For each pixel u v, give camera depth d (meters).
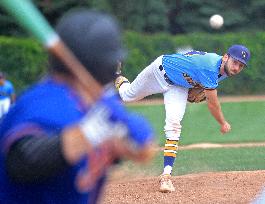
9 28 96.62
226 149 38.50
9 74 76.44
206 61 22.92
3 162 6.25
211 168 30.77
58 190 6.38
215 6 108.50
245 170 29.66
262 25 108.81
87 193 6.73
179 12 109.25
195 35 89.12
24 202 6.41
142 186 24.81
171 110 23.70
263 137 44.84
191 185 25.00
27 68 76.38
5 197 6.41
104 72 6.44
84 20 6.39
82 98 6.32
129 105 70.25
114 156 5.70
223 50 89.38
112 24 6.48
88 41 6.32
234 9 108.62
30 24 5.62
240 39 90.25
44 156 5.70
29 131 5.91
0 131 6.40
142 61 84.75
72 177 6.36
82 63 6.34
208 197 22.66
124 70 83.31
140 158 5.56
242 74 89.75
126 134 5.53
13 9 5.50
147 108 66.81
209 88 22.98
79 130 5.55
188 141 42.31
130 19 106.06
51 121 6.01
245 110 65.12
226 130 24.02
